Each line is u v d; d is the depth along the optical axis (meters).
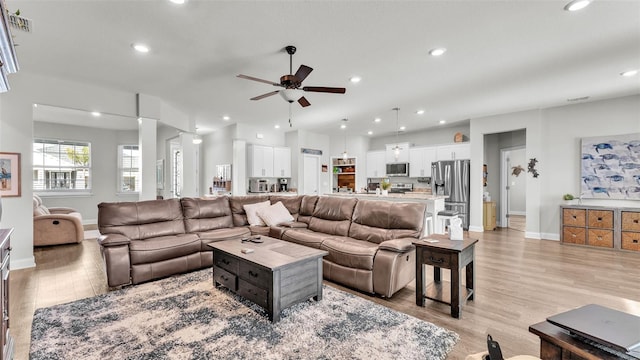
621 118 4.78
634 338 0.96
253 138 7.40
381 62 3.37
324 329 2.21
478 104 5.25
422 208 3.33
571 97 4.79
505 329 2.24
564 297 2.81
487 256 4.30
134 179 7.89
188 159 6.02
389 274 2.75
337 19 2.47
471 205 6.45
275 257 2.56
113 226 3.47
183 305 2.62
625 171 4.72
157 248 3.28
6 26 1.43
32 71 3.62
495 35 2.75
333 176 9.19
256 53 3.12
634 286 3.08
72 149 7.20
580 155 5.15
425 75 3.79
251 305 2.63
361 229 3.62
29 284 3.17
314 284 2.67
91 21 2.48
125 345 1.99
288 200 4.79
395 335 2.12
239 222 4.53
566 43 2.92
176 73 3.68
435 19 2.48
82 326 2.24
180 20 2.48
